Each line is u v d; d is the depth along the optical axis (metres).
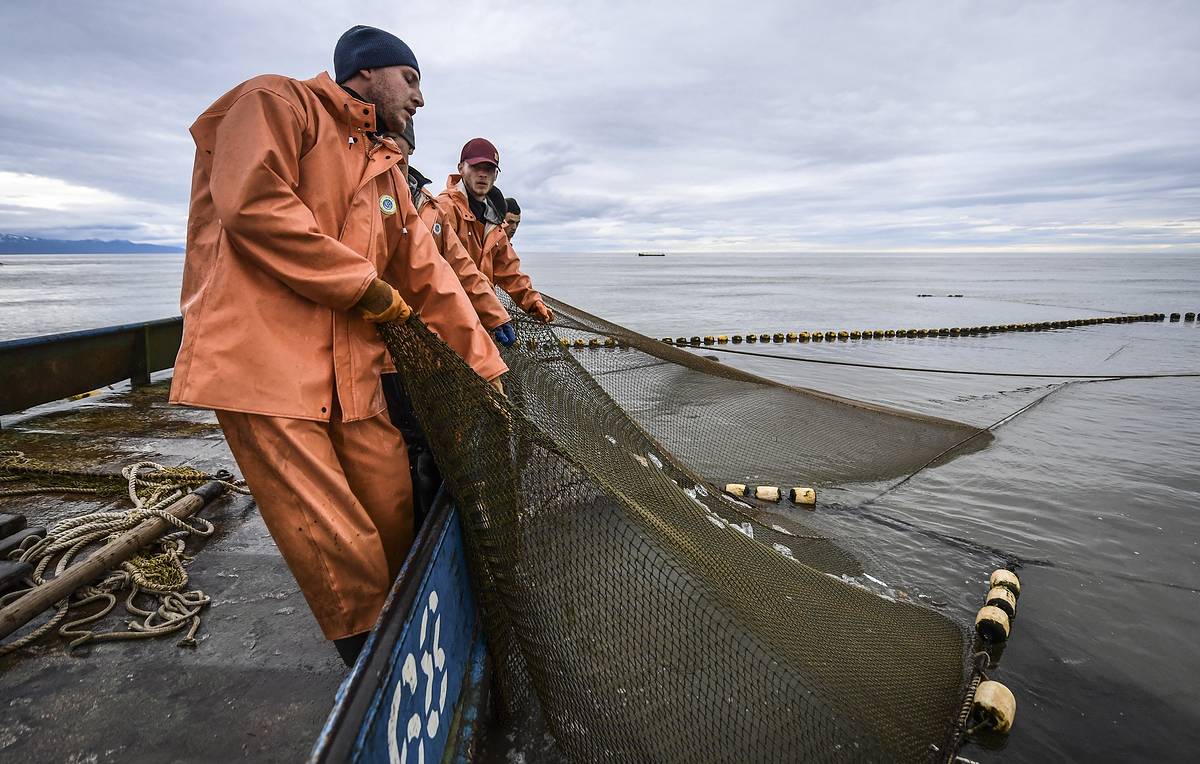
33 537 3.19
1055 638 3.63
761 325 22.84
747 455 5.87
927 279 75.75
